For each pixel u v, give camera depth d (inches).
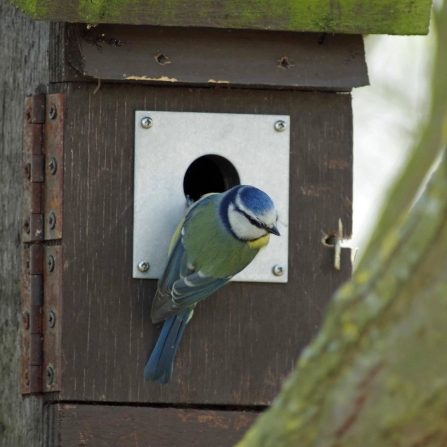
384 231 456.8
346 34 332.8
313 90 333.1
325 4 319.3
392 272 158.9
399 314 157.9
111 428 311.4
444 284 153.0
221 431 319.3
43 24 325.7
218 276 317.7
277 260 328.8
